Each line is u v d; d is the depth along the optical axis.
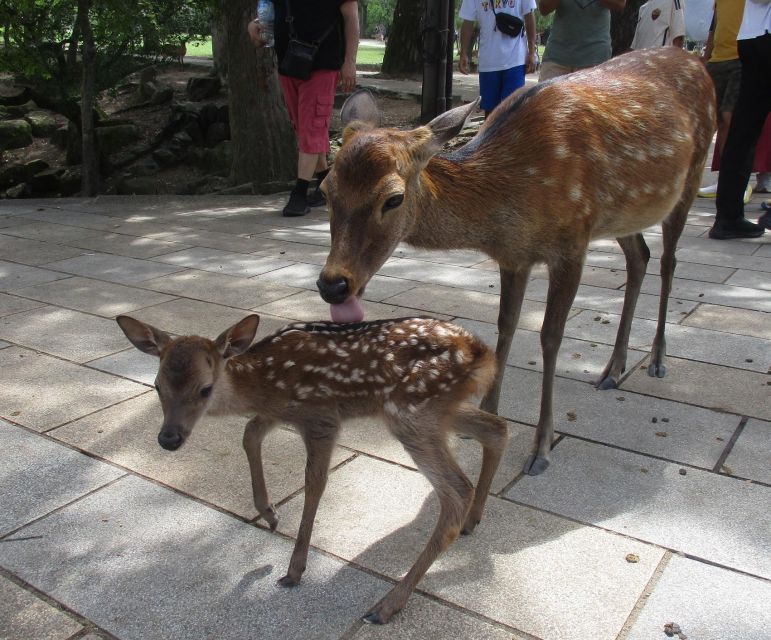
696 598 2.68
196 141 14.63
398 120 13.73
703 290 5.85
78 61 14.62
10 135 15.80
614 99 3.86
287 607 2.66
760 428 3.82
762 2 6.24
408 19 19.11
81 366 4.61
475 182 3.49
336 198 3.19
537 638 2.51
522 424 3.93
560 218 3.56
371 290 5.96
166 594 2.73
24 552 2.95
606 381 4.29
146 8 13.54
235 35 10.36
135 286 6.14
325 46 8.00
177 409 2.79
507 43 9.20
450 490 2.76
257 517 3.17
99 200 9.92
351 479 3.43
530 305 5.64
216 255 7.06
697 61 4.48
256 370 2.93
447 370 2.82
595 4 8.60
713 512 3.17
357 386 2.87
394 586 2.76
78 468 3.53
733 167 6.94
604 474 3.46
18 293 5.98
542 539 3.02
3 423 3.92
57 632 2.55
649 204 3.95
